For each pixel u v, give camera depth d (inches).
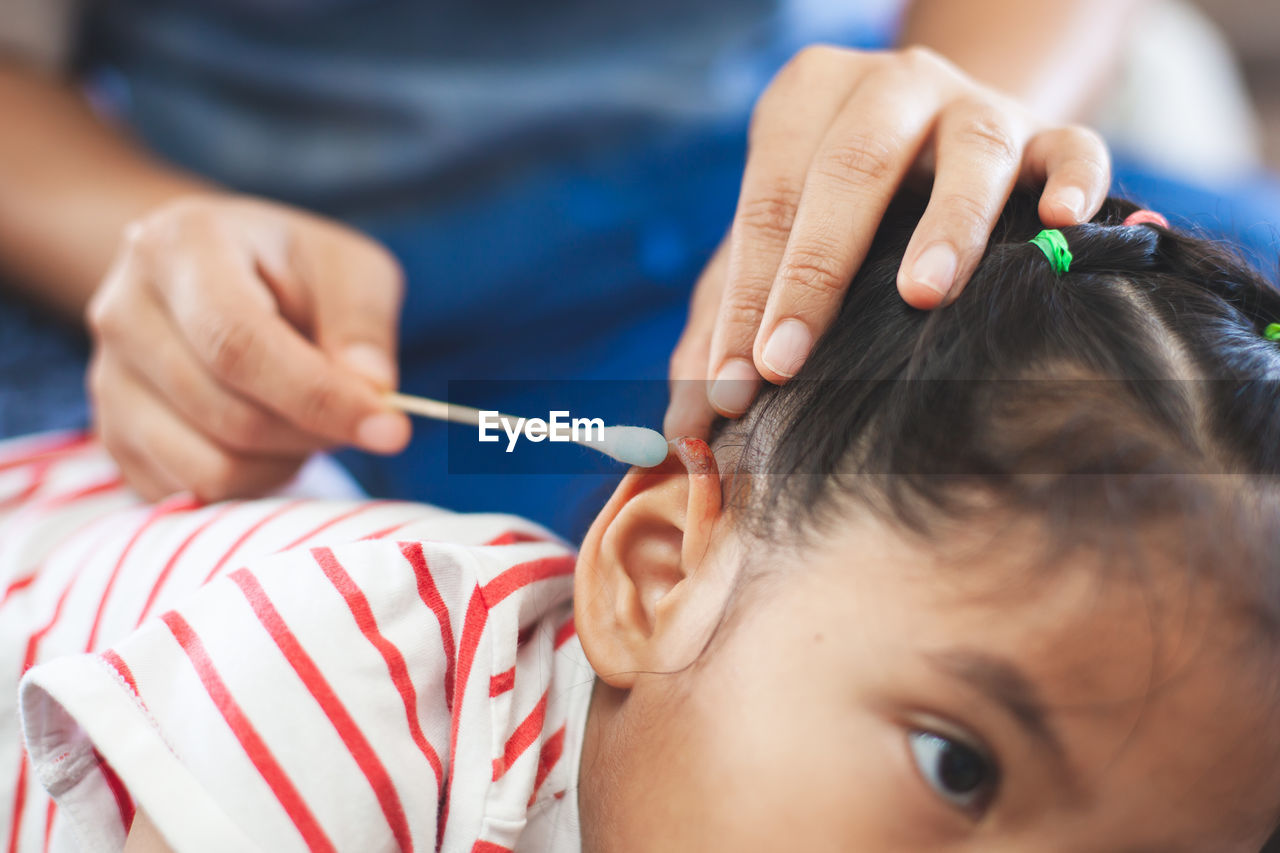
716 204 41.6
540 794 20.8
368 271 30.0
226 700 18.6
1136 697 17.2
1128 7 45.4
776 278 20.1
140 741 18.3
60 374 37.7
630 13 43.7
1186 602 17.4
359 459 38.4
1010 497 17.8
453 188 43.3
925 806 17.5
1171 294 20.1
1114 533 17.4
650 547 21.3
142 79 46.3
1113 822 17.7
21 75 45.7
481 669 20.2
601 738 20.9
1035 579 17.4
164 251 26.8
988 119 21.2
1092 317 19.2
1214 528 17.7
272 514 24.5
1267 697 18.1
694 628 19.8
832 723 17.9
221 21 43.9
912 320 19.4
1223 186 40.6
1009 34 41.1
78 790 19.9
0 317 40.8
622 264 41.9
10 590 26.2
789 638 18.6
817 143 21.8
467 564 21.0
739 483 20.5
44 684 18.5
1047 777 17.3
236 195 44.7
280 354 24.7
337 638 19.4
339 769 18.7
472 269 41.9
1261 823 19.3
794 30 48.2
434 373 41.9
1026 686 17.1
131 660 19.1
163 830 17.7
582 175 42.4
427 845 19.5
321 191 43.6
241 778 18.2
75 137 42.9
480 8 42.6
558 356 41.5
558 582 23.4
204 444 27.0
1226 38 86.4
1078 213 20.2
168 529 25.4
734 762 18.5
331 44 42.9
